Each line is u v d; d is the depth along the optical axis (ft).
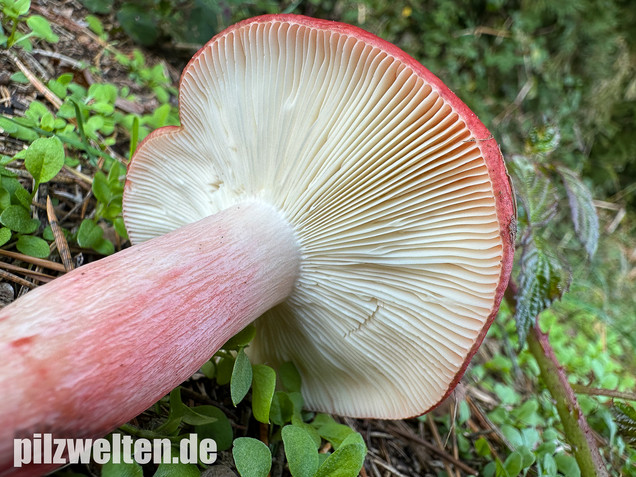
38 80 0.44
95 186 0.38
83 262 0.38
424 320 0.32
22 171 0.38
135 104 0.54
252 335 0.31
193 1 0.64
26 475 0.19
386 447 0.41
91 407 0.20
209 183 0.37
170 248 0.27
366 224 0.32
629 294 0.96
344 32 0.25
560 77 0.98
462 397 0.44
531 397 0.55
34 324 0.20
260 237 0.31
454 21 0.89
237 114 0.32
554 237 0.94
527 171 0.42
